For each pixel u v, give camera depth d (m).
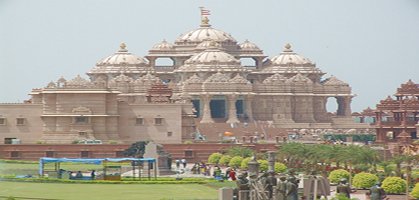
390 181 180.88
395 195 178.75
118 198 177.38
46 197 178.12
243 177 148.12
